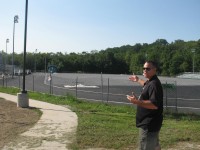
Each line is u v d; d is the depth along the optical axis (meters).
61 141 10.84
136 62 147.62
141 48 184.25
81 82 54.44
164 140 11.03
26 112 17.59
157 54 137.25
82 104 21.56
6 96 27.69
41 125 13.61
